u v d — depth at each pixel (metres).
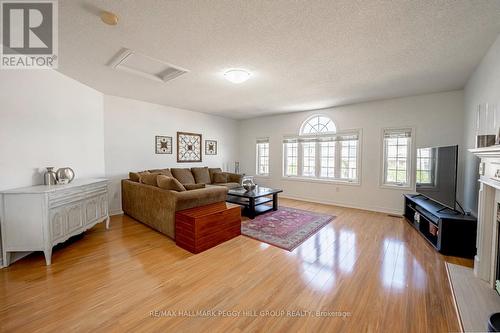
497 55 2.09
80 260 2.37
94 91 3.78
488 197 1.99
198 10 1.68
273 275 2.09
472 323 1.47
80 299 1.72
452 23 1.85
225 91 3.85
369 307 1.65
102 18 1.73
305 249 2.68
